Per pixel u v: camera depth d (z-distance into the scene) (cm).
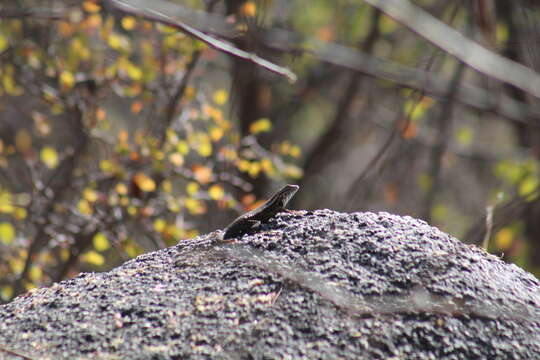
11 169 1406
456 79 1502
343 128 2012
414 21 1058
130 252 1167
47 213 1227
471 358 458
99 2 1062
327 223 562
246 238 563
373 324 468
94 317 495
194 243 579
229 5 1325
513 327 477
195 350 458
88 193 1190
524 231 1602
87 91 1305
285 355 450
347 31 1867
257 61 864
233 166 1298
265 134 1770
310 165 1930
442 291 491
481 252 548
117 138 1349
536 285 530
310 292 489
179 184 1452
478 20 1111
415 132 1599
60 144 1540
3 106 1370
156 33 1276
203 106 1245
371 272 504
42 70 1385
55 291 539
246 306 486
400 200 1911
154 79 1325
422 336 464
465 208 2047
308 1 1922
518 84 1091
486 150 1894
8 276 1223
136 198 1209
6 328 498
